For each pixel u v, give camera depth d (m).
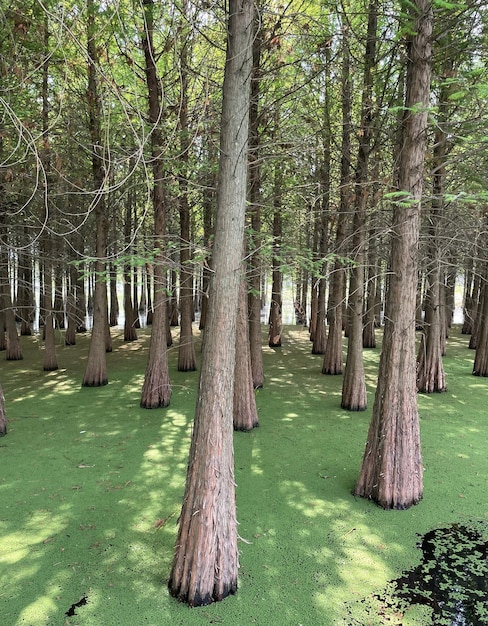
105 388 11.53
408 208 5.24
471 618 3.76
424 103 5.07
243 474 6.48
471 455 7.23
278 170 9.61
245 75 3.51
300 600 3.96
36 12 6.04
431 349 11.20
